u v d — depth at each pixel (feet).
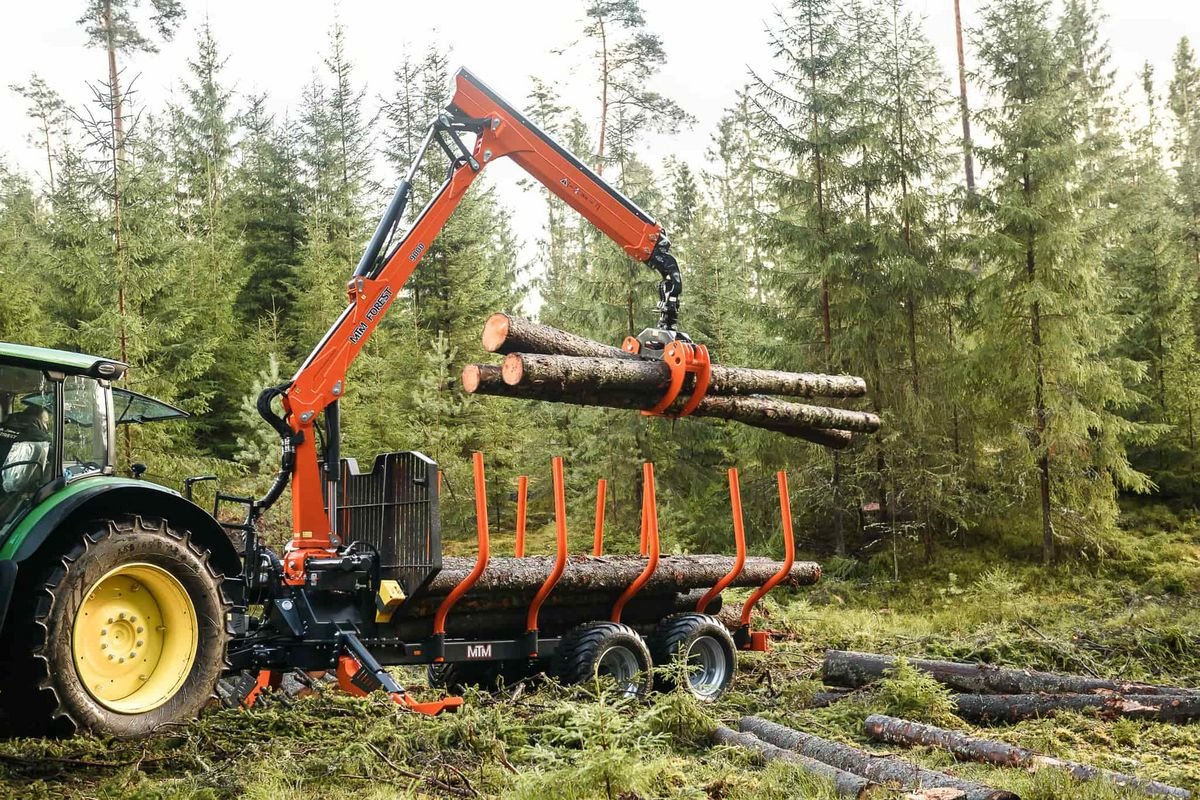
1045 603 57.62
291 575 25.55
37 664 18.88
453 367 91.15
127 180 63.16
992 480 72.43
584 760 18.61
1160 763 22.26
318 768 19.48
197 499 60.80
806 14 72.95
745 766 21.49
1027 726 26.18
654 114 109.91
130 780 17.95
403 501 26.96
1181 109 168.66
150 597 21.13
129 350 61.98
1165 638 37.60
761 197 75.31
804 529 77.15
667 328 32.71
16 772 18.26
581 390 28.94
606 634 28.63
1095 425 69.26
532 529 81.87
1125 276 88.48
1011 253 69.56
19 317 61.41
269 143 122.83
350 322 27.30
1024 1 72.23
